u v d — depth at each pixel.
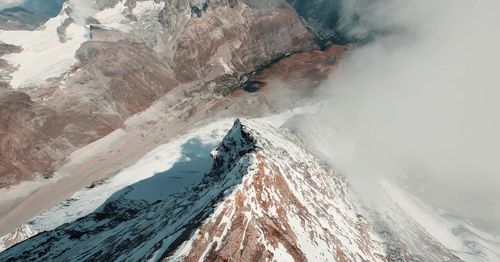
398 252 58.06
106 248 53.84
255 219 40.59
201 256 35.62
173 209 52.69
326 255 42.88
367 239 57.66
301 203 49.34
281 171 50.84
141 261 38.94
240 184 43.19
